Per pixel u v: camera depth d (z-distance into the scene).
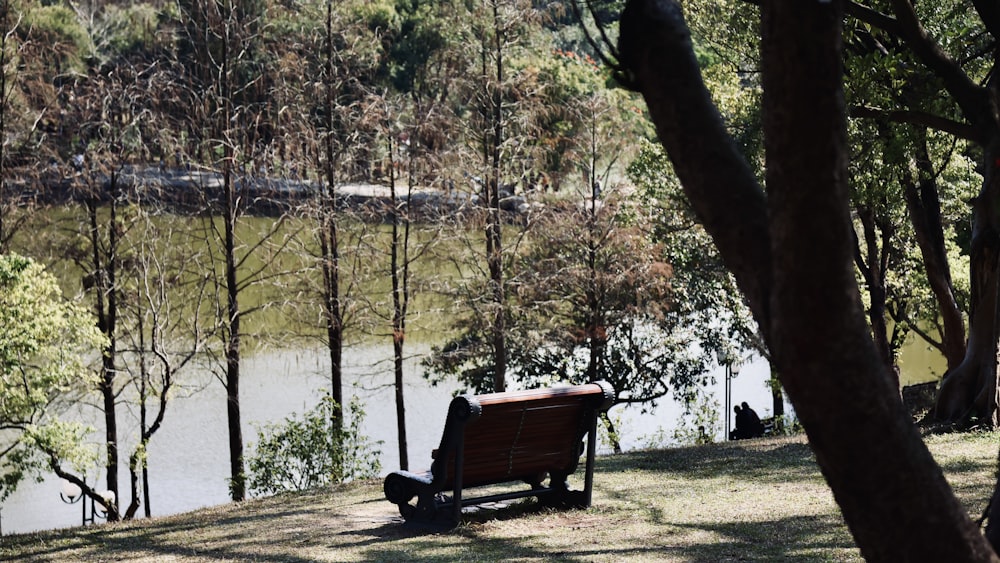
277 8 27.80
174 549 9.02
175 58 28.70
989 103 8.90
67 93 26.77
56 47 28.45
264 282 28.73
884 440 2.83
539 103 28.33
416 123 27.84
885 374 2.85
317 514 10.36
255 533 9.48
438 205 28.25
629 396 30.81
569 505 9.48
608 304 28.88
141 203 26.09
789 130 2.69
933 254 18.61
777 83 2.70
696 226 30.17
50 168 25.62
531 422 8.86
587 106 29.23
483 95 28.02
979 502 8.66
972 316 14.84
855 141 14.87
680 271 30.14
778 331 2.85
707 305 30.33
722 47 21.42
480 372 30.41
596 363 29.92
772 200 2.78
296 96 27.95
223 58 26.44
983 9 8.34
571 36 48.03
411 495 8.97
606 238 28.22
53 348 19.22
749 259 3.08
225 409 31.64
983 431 13.65
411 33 53.41
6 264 18.22
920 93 11.60
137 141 25.62
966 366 14.80
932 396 21.73
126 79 28.17
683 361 30.38
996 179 8.58
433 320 32.94
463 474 8.84
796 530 7.92
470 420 8.31
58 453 19.34
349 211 27.50
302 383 34.66
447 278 28.03
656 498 9.87
